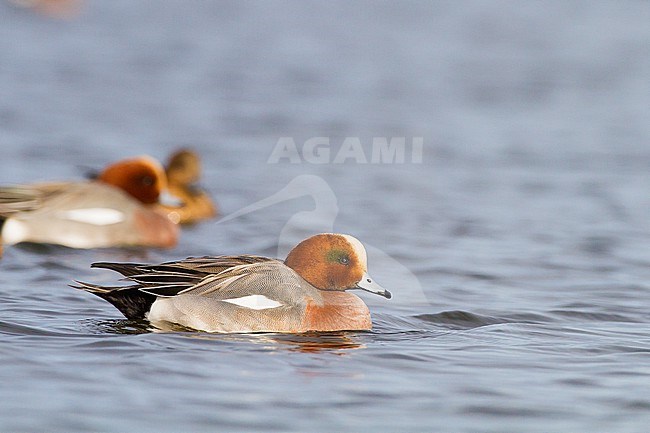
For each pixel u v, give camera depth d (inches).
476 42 1918.1
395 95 1403.8
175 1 2293.3
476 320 467.8
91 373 357.7
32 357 372.2
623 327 457.4
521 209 778.2
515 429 322.3
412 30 2048.5
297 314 426.9
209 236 694.5
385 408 336.5
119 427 313.3
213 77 1498.5
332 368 375.6
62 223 642.8
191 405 332.2
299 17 2178.9
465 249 638.5
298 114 1242.0
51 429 310.2
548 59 1734.7
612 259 617.6
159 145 1045.2
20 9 1983.3
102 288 427.8
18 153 960.9
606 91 1453.0
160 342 398.6
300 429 316.5
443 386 359.3
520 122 1222.3
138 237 655.1
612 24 2135.8
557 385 363.3
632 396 352.8
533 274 574.6
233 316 420.8
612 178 911.7
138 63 1590.8
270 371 368.8
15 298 474.6
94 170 834.2
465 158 1010.1
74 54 1642.5
